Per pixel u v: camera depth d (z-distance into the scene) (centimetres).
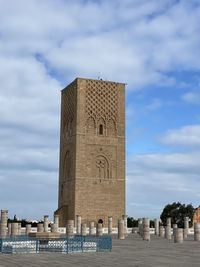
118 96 9062
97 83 8938
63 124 9356
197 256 2884
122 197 8712
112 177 8725
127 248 3753
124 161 8875
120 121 8994
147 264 2339
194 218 9806
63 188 9031
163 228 6819
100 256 2861
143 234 5444
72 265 2283
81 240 3262
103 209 8538
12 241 3203
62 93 9575
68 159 8969
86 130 8712
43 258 2700
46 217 7131
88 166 8600
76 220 8250
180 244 4450
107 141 8819
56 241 3247
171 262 2456
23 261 2503
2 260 2566
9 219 10800
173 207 12525
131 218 11188
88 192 8500
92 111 8812
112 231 8019
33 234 3609
